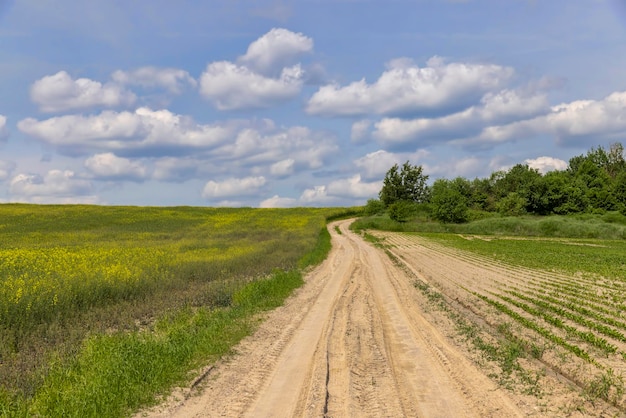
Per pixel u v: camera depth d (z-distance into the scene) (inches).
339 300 728.3
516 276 1027.9
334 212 3821.4
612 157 5132.9
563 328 540.7
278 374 383.2
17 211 2871.6
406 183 4537.4
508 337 513.7
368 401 327.6
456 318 608.7
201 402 323.3
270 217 3026.6
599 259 1425.9
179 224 2504.9
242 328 518.3
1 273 704.4
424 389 354.3
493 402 329.1
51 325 481.4
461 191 4379.9
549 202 3695.9
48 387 318.0
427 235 2571.4
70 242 1467.8
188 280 814.5
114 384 320.5
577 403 328.8
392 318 607.2
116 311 566.6
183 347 416.2
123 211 3137.3
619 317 620.4
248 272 932.6
